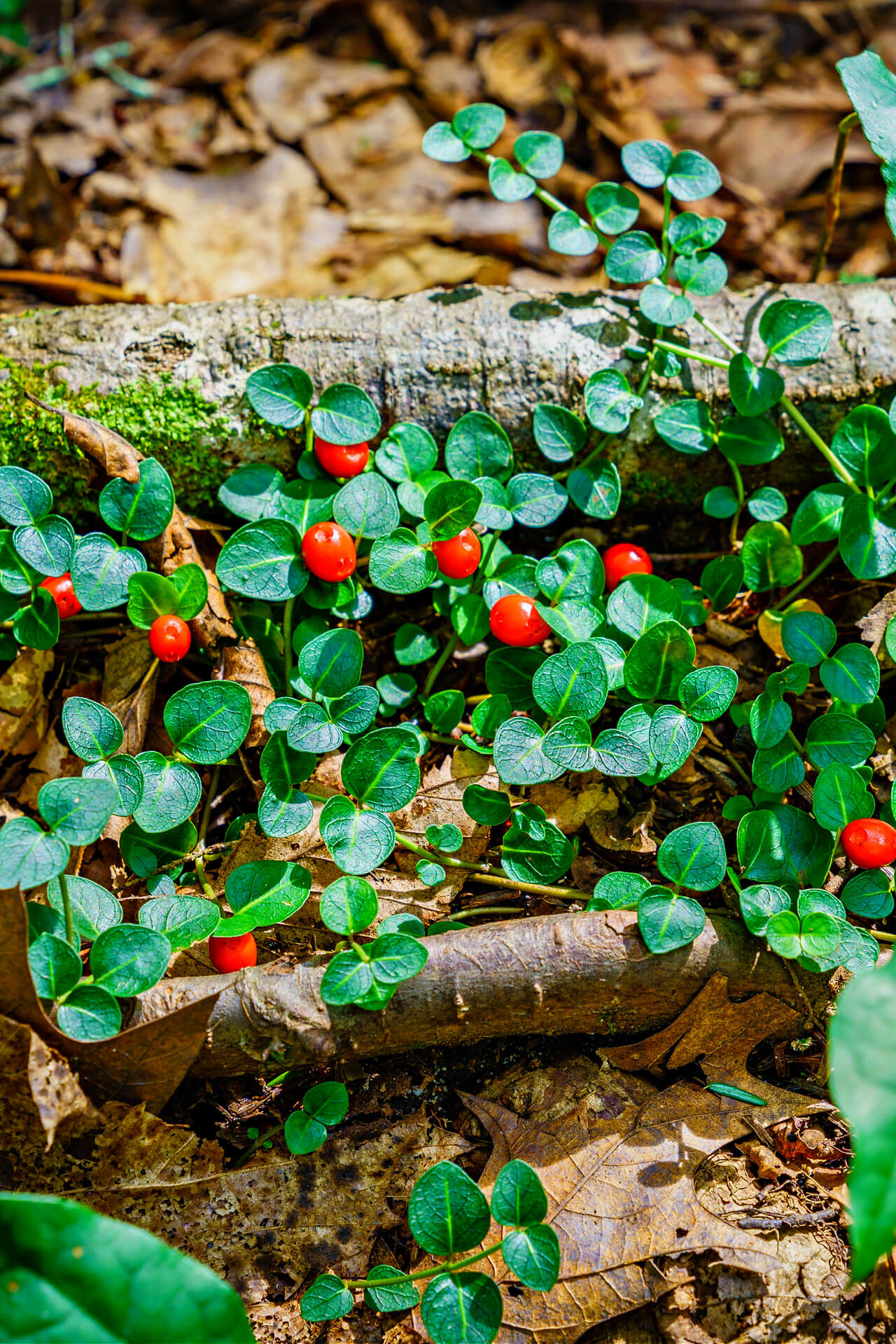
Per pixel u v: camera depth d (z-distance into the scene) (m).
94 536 0.57
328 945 0.57
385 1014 0.55
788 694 0.59
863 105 0.58
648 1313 0.54
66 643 0.59
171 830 0.57
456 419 0.59
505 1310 0.54
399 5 0.70
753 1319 0.54
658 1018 0.56
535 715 0.58
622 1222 0.55
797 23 0.70
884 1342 0.54
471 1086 0.56
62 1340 0.52
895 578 0.60
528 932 0.56
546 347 0.59
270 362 0.59
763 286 0.60
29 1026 0.54
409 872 0.57
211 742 0.56
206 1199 0.55
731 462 0.59
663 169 0.59
